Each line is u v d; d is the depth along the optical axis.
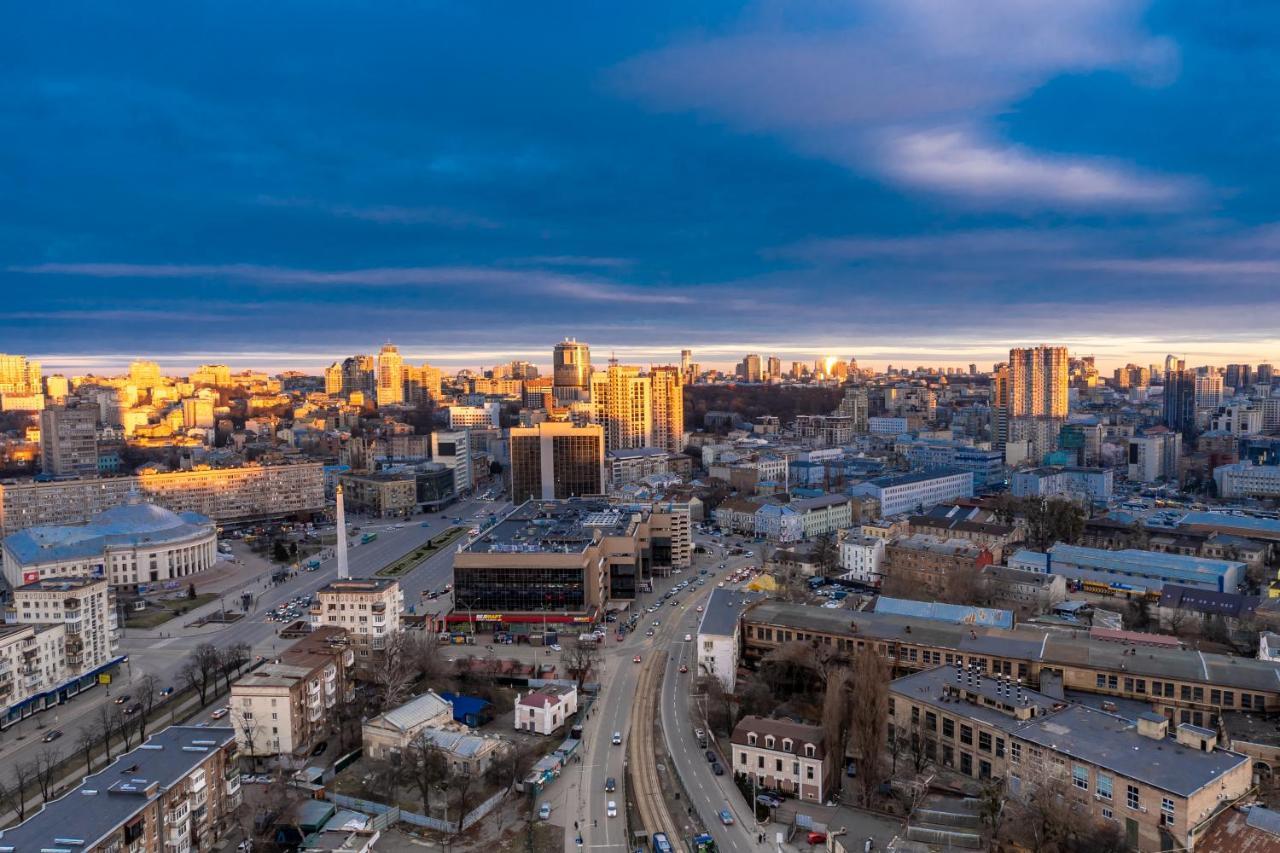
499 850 197.25
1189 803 173.12
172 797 185.50
